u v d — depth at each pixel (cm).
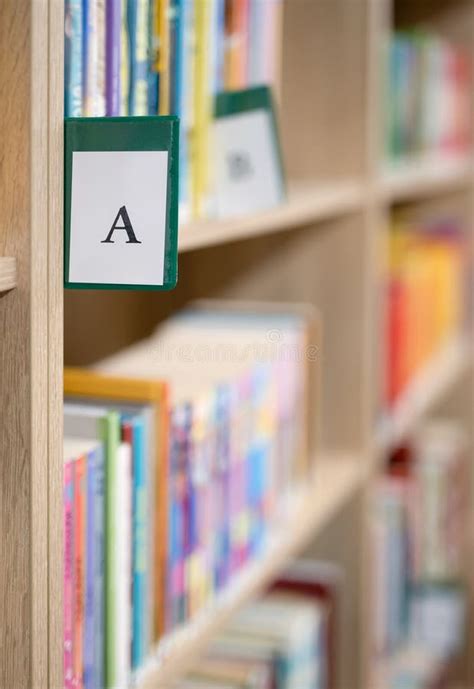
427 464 280
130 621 129
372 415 209
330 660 209
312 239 201
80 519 116
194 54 133
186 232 121
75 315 158
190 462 142
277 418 173
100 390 132
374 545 228
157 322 182
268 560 164
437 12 293
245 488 161
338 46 196
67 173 101
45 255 98
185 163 133
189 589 144
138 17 119
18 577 100
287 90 199
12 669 101
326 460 205
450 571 288
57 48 98
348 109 197
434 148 275
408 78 252
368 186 198
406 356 243
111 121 100
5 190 96
